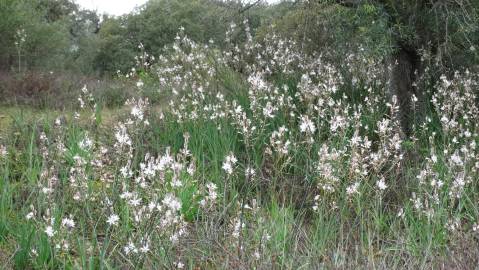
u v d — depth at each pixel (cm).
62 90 1120
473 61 871
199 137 686
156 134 737
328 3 811
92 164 571
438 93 841
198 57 932
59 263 443
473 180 627
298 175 632
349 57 914
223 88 870
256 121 717
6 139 715
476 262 435
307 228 542
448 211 549
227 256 421
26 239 450
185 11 2702
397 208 586
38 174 594
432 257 450
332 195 543
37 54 1947
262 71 870
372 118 761
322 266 420
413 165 680
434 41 839
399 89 865
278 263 424
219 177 604
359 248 468
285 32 1048
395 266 432
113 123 814
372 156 555
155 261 421
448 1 757
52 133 710
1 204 492
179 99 850
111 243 476
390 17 789
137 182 460
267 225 486
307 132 580
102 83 1205
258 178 586
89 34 3416
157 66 1041
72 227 451
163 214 418
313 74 862
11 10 1778
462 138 731
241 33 1054
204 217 512
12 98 1036
